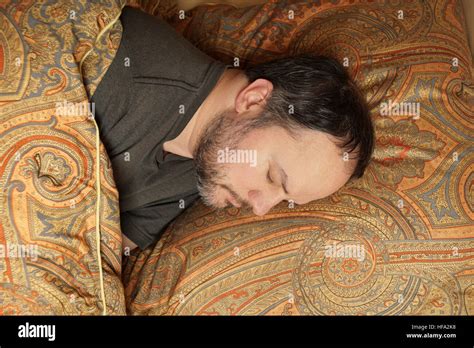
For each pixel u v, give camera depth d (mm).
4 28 910
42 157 928
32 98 913
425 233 996
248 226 1021
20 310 947
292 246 1001
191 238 1036
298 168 968
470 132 1060
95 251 968
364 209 1009
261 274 999
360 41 1129
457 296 998
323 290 997
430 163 1038
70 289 950
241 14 1195
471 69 1154
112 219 978
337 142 969
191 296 1004
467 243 993
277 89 994
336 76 1010
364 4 1157
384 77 1112
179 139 1045
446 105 1083
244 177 991
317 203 1024
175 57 1008
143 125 1008
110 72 975
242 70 1049
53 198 934
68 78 925
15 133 914
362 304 1002
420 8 1150
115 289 981
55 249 942
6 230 924
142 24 1018
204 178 1027
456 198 1010
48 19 924
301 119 970
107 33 965
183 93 1003
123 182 1053
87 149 948
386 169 1043
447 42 1126
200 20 1203
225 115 1004
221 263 1005
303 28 1156
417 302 1001
